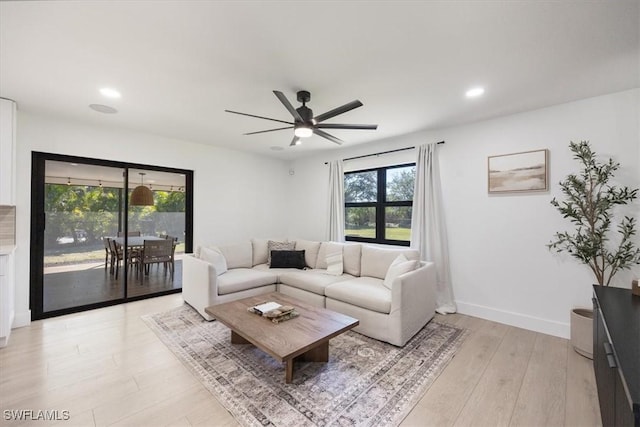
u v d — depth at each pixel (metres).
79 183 3.62
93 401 1.85
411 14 1.61
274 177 5.80
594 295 1.90
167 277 4.39
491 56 2.04
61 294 3.47
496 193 3.30
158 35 1.81
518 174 3.14
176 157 4.39
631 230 2.47
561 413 1.78
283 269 4.19
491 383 2.08
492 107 2.99
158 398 1.89
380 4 1.53
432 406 1.84
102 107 3.04
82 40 1.86
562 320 2.89
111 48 1.95
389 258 3.56
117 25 1.71
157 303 3.87
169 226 4.41
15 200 3.03
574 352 2.54
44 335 2.82
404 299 2.65
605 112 2.66
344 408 1.81
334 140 3.12
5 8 1.53
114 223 3.88
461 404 1.86
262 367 2.28
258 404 1.84
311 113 2.58
